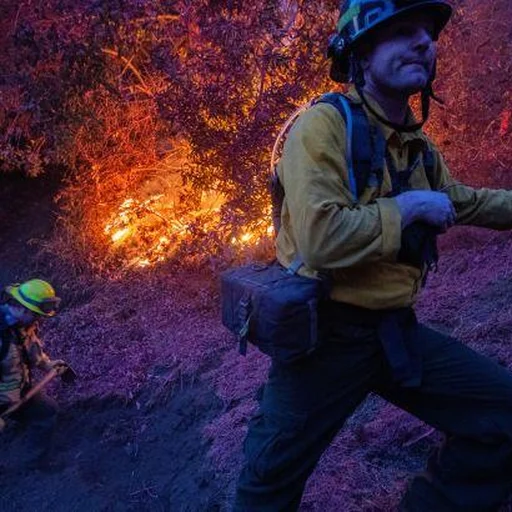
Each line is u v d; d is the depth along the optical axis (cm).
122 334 505
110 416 441
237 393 405
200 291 511
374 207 193
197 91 477
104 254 592
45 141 634
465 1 554
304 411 216
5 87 584
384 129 206
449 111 514
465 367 223
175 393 436
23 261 629
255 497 224
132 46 539
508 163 498
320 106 205
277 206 225
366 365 216
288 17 484
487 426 220
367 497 297
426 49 204
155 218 589
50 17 541
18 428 448
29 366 413
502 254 428
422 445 312
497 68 523
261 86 473
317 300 201
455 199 230
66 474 408
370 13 201
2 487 410
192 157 510
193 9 476
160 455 397
